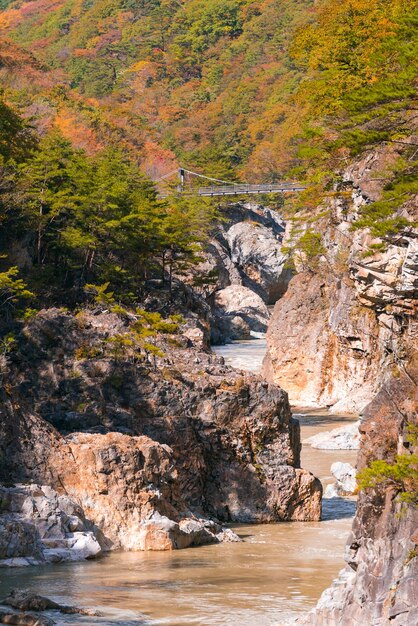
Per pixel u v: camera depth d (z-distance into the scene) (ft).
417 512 77.51
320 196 243.19
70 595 108.27
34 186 285.23
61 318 166.81
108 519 133.39
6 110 295.48
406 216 167.63
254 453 159.22
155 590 110.83
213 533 141.28
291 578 117.19
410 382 88.33
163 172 638.12
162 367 164.04
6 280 201.87
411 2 203.10
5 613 98.27
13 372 161.27
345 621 80.33
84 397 159.43
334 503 171.73
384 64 119.75
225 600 106.73
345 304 279.08
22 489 127.95
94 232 283.38
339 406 280.92
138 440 140.77
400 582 75.46
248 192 520.01
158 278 346.95
